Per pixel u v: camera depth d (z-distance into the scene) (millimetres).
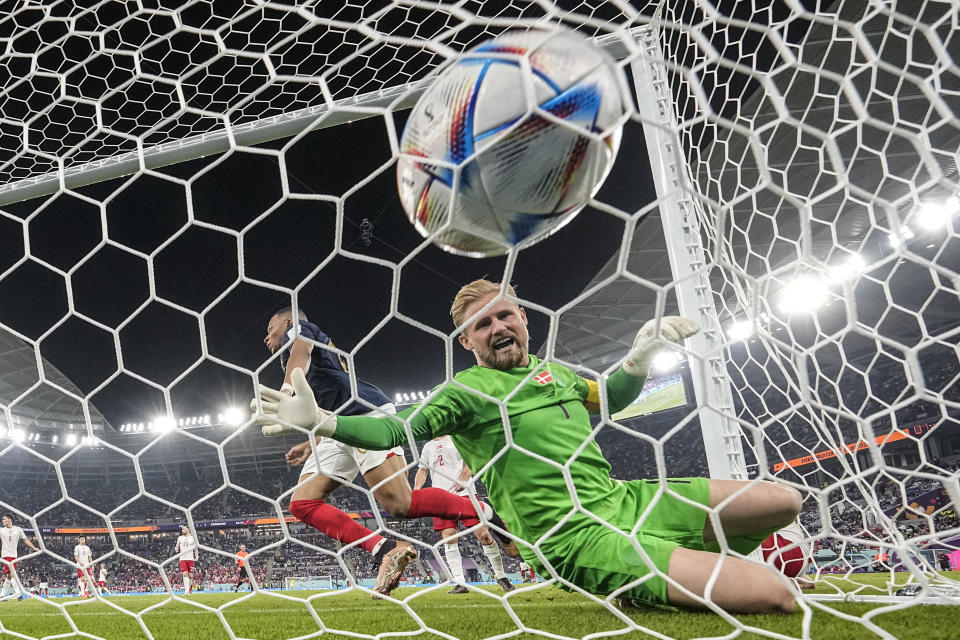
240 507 26422
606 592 1729
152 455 27266
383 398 3369
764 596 1537
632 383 2156
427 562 15703
